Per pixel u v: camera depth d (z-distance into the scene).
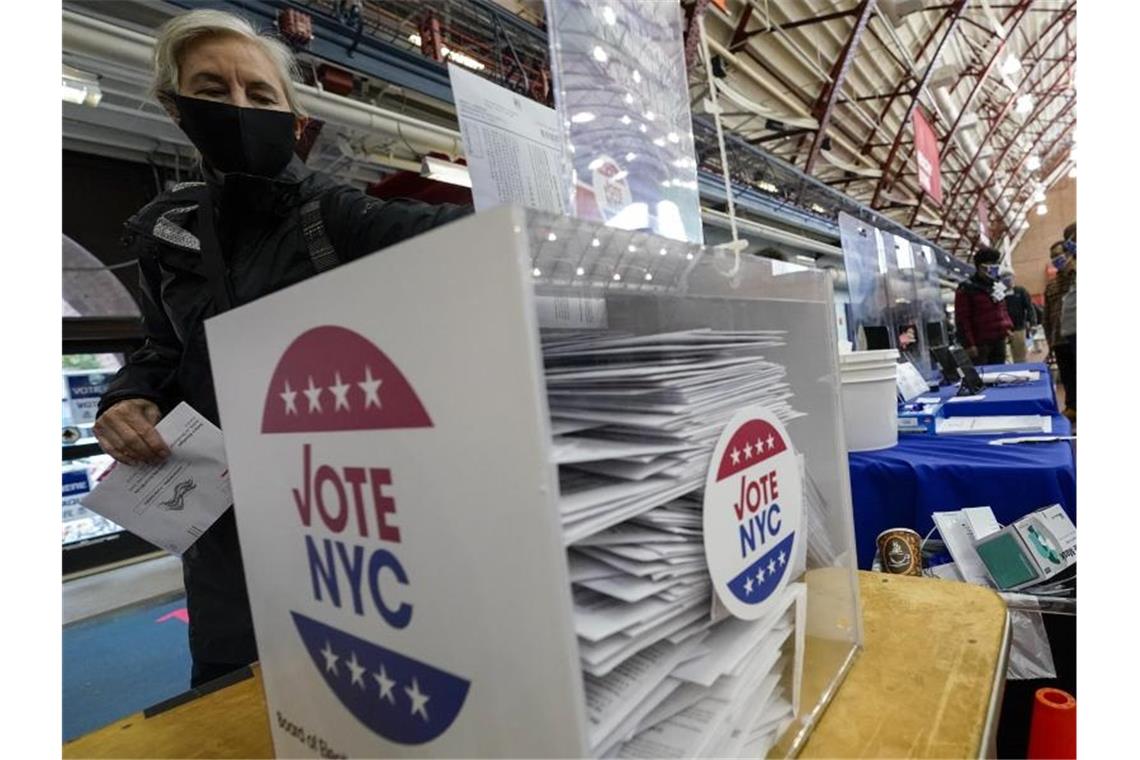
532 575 0.26
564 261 0.32
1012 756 0.86
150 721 0.56
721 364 0.44
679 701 0.38
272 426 0.39
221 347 0.42
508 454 0.26
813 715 0.47
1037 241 17.94
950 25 6.04
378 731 0.35
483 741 0.29
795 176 5.79
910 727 0.45
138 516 0.78
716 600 0.39
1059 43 9.64
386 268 0.29
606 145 0.50
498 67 2.76
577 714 0.25
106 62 1.98
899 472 1.21
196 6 1.93
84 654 2.50
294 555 0.40
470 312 0.26
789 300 0.55
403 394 0.30
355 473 0.34
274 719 0.45
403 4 2.54
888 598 0.69
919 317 2.99
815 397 0.57
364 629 0.35
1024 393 1.99
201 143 0.85
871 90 6.95
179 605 2.96
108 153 3.21
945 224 13.41
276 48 0.97
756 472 0.45
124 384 0.91
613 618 0.32
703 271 0.45
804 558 0.53
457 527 0.29
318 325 0.34
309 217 0.88
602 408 0.37
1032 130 13.52
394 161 3.07
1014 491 1.08
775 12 4.78
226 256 0.90
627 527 0.37
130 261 3.35
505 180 0.57
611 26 0.51
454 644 0.30
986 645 0.57
